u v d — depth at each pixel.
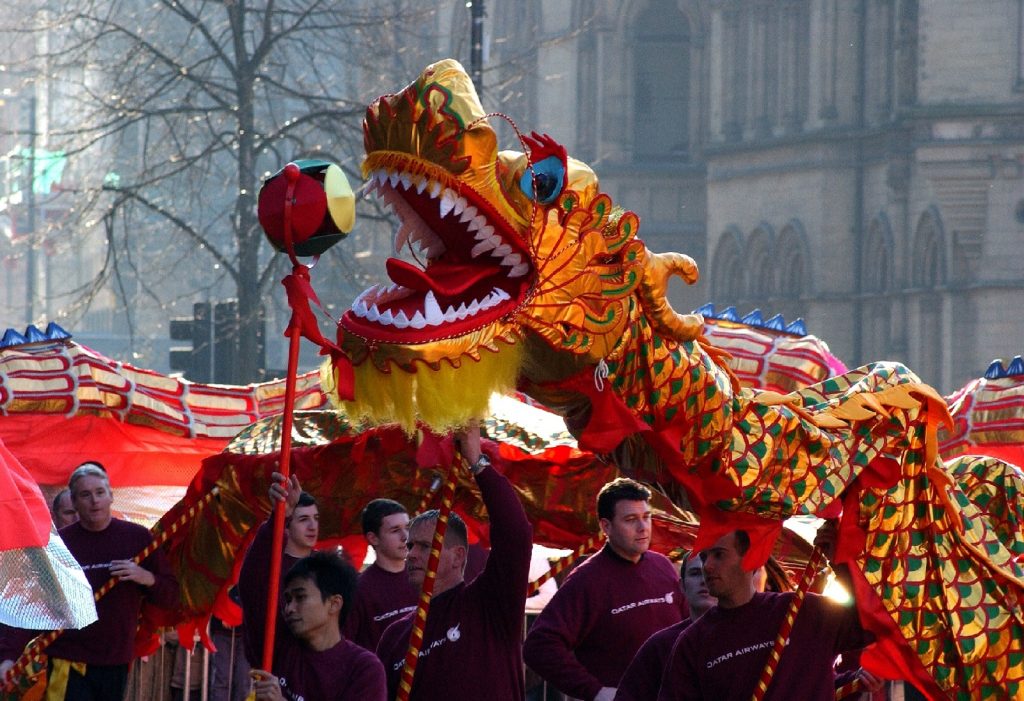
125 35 48.97
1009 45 69.12
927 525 9.55
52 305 143.25
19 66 53.97
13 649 13.41
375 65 52.91
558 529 13.43
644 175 90.56
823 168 77.69
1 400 17.44
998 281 68.94
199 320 36.38
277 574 8.86
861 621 9.41
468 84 7.67
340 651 10.07
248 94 45.72
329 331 70.00
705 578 9.88
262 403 18.59
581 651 11.84
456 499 13.64
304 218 7.70
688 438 8.62
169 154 57.97
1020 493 10.35
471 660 10.06
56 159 50.94
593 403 8.32
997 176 69.00
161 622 14.10
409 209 7.79
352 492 13.79
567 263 7.93
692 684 9.94
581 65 90.75
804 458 9.00
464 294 7.78
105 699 13.57
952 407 18.09
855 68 77.44
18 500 9.09
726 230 84.06
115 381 17.92
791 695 9.66
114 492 17.78
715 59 85.06
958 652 9.53
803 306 78.69
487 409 7.75
